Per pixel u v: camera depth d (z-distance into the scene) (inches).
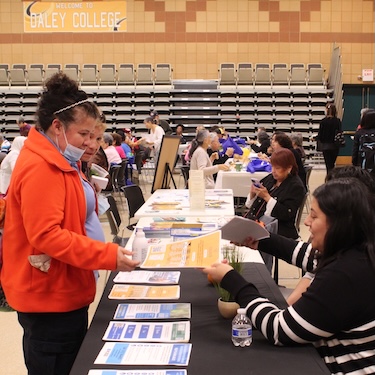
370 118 257.4
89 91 601.0
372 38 636.7
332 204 62.0
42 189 66.2
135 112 605.6
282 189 159.2
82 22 639.8
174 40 643.5
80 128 69.9
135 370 58.7
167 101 603.8
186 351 63.2
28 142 70.2
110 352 63.3
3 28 640.4
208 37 643.5
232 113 608.4
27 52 642.2
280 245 88.5
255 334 68.7
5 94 594.6
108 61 644.1
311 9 636.7
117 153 335.0
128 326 71.3
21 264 69.6
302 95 605.6
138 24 641.6
